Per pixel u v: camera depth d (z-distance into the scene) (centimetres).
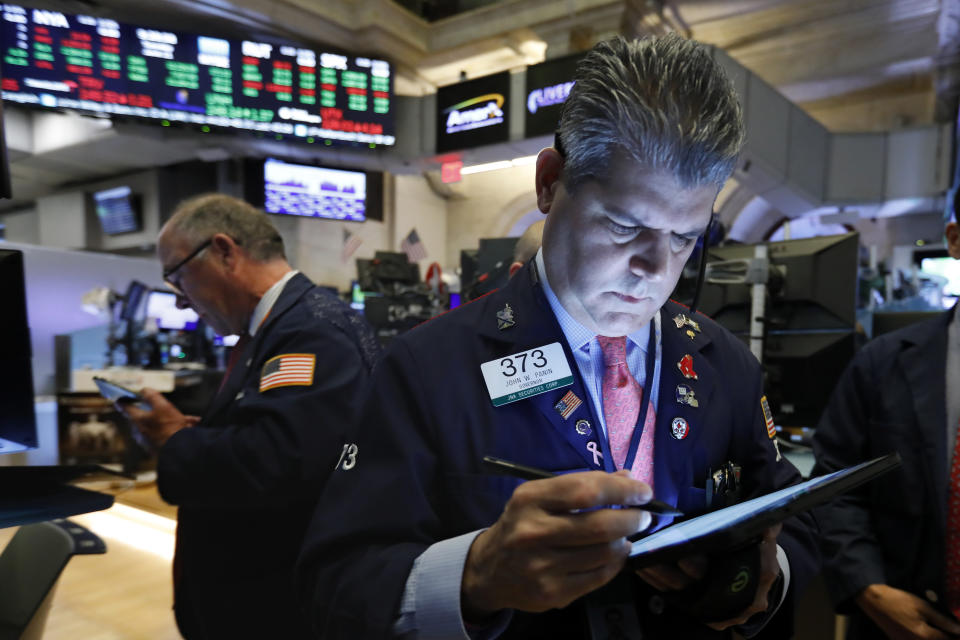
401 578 50
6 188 65
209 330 515
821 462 122
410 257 885
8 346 68
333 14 585
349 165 691
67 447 350
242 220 126
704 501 61
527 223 886
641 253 51
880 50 672
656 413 63
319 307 119
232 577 109
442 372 61
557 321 63
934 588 100
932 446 103
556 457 58
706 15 633
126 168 750
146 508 306
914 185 636
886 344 119
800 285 185
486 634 49
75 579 228
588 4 552
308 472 99
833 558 111
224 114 548
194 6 532
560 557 41
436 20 677
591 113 49
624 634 52
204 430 108
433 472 58
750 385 72
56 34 491
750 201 769
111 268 466
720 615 52
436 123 582
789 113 592
